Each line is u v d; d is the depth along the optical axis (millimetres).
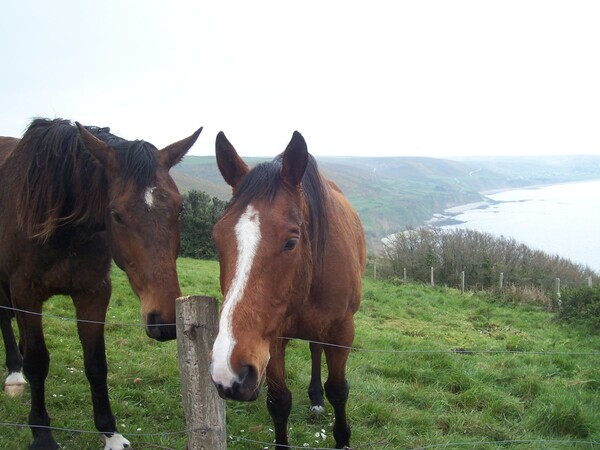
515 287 17797
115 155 3373
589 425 4762
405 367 6203
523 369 6617
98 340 3854
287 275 2576
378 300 14148
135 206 3193
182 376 2605
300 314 3367
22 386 4805
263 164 2830
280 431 3564
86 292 3824
